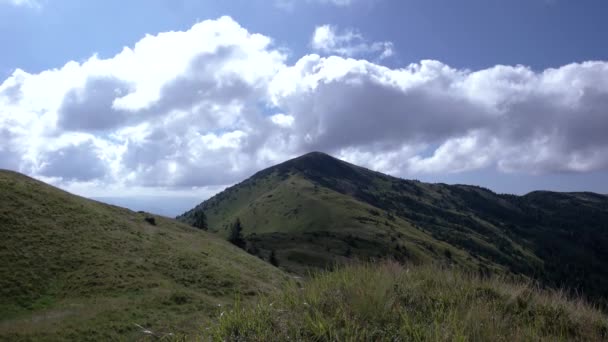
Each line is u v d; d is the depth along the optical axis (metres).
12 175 54.12
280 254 114.56
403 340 4.29
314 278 6.34
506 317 5.23
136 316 25.66
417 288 5.98
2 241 36.66
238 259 54.56
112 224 51.00
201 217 122.94
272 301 5.48
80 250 39.53
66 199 53.00
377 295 5.14
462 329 4.28
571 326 5.51
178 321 23.69
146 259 41.47
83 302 29.09
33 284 31.31
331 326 4.45
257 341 4.40
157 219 69.19
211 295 34.25
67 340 22.08
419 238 179.25
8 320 25.52
